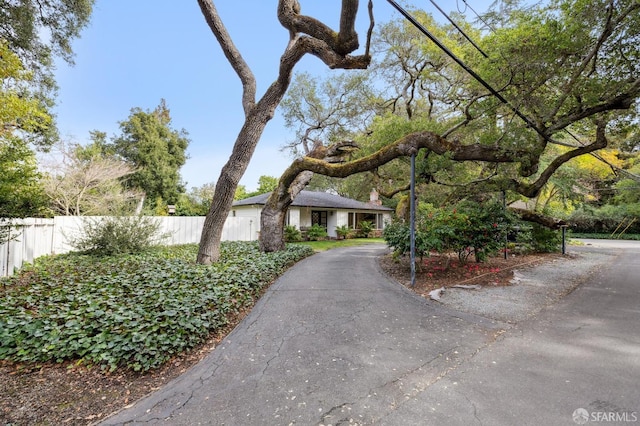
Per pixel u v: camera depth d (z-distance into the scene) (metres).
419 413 2.23
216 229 7.96
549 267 8.76
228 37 7.93
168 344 3.16
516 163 8.07
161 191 23.89
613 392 2.46
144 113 24.36
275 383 2.70
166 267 6.58
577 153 7.61
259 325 4.13
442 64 11.30
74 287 5.08
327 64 6.14
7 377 2.79
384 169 12.91
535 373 2.79
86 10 8.77
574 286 6.36
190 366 3.06
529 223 12.10
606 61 5.79
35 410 2.34
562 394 2.44
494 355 3.20
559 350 3.29
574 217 23.77
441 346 3.44
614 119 7.05
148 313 3.65
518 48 5.48
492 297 5.47
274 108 8.23
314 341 3.61
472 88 7.36
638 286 6.38
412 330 3.95
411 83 13.07
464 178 10.77
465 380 2.69
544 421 2.11
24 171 6.03
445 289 6.00
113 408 2.38
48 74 9.66
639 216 21.19
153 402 2.45
